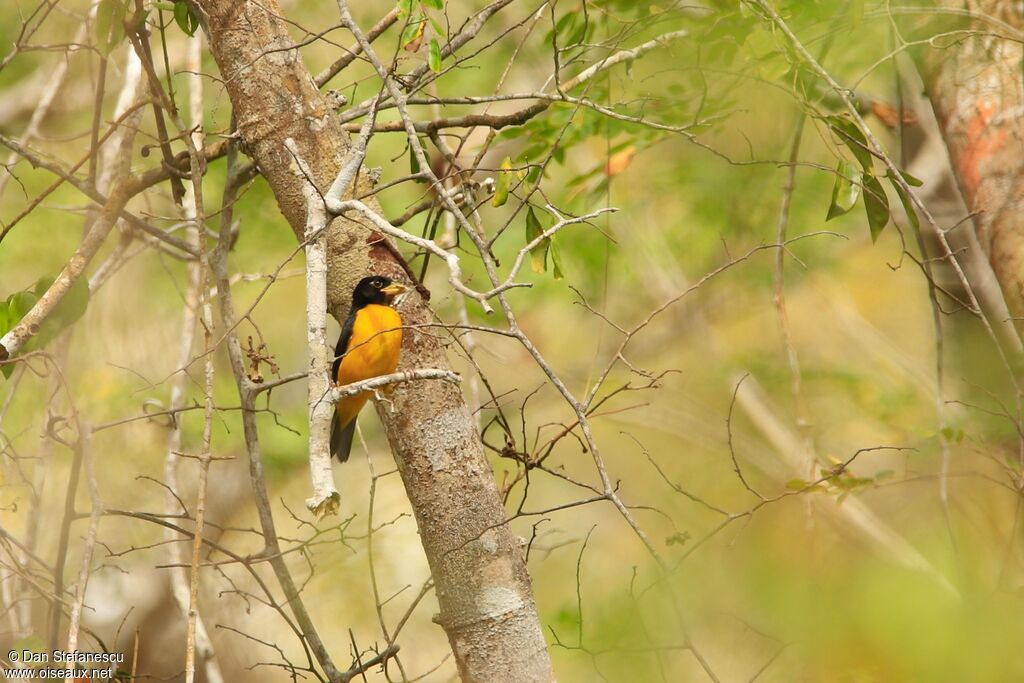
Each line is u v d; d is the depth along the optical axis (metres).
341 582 16.28
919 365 17.84
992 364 10.47
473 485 7.77
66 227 16.06
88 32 9.80
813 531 10.17
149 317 15.69
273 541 8.70
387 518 18.02
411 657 16.08
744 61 11.38
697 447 18.27
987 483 10.82
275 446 17.61
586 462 18.84
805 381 18.03
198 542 7.26
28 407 12.34
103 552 14.24
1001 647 8.30
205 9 8.45
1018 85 9.07
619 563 17.31
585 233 17.95
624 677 10.80
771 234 18.23
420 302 8.37
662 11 10.93
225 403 16.91
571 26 11.35
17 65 15.89
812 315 20.05
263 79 8.32
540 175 8.31
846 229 18.69
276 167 8.30
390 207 17.39
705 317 19.78
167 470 11.06
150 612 14.52
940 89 9.72
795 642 9.22
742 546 10.71
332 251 8.33
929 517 12.07
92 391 14.60
